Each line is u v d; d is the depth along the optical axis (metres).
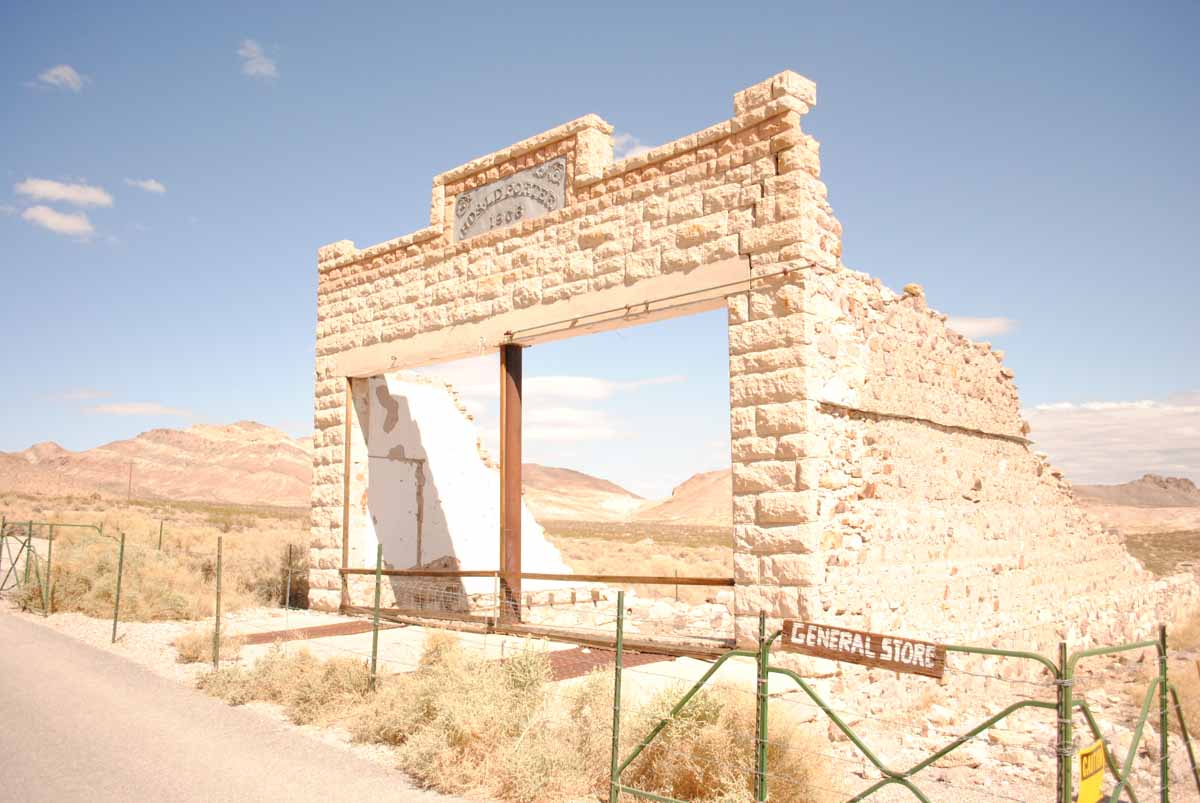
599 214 14.04
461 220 16.72
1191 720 11.72
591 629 14.19
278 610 18.52
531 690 8.66
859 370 12.09
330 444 18.56
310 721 9.41
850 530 11.41
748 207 11.91
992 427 15.97
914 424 13.38
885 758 9.01
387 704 9.19
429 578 19.41
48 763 7.67
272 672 10.83
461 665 9.51
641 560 40.66
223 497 181.25
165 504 83.56
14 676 11.34
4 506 54.84
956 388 14.94
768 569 10.97
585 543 58.25
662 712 7.41
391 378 19.88
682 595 27.47
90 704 9.93
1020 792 8.01
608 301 13.62
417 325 17.05
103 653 13.11
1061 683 4.51
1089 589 18.38
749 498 11.30
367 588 18.08
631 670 10.41
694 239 12.52
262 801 6.88
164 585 18.27
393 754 8.32
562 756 7.48
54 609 17.42
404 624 15.80
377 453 18.95
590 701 8.53
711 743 7.02
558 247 14.62
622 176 13.80
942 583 13.33
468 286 16.09
